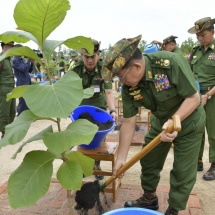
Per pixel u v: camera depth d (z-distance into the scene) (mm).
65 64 10688
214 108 3570
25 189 1537
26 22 1443
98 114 3135
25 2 1326
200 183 3518
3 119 5172
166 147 2537
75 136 1480
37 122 7270
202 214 2764
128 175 3736
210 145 3643
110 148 2896
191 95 2105
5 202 2812
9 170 3922
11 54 1543
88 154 2768
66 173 1635
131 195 2994
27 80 6148
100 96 3676
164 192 3074
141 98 2273
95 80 3537
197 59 3945
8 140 1498
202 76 3842
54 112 1297
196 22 3742
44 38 1557
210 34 3697
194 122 2287
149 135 2646
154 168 2598
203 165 4145
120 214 1856
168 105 2246
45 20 1446
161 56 2131
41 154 1667
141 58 2041
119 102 7203
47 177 1600
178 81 2092
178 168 2322
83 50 2973
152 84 2166
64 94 1367
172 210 2359
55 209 2684
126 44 1954
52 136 1499
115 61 1928
